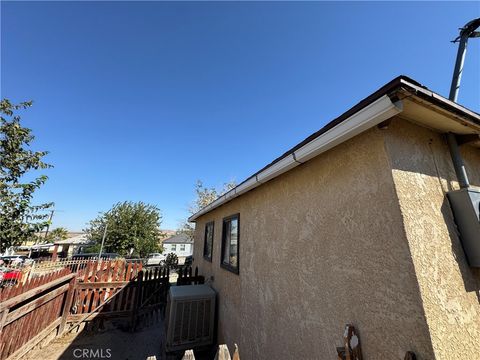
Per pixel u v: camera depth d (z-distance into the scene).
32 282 3.86
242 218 4.03
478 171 1.85
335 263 1.75
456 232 1.42
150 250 25.22
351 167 1.69
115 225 24.30
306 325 2.02
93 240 25.67
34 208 6.58
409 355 1.11
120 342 4.84
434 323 1.10
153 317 6.30
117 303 5.89
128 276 6.16
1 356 3.13
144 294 6.30
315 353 1.87
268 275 2.84
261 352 2.79
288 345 2.27
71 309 5.61
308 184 2.22
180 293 4.65
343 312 1.62
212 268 5.72
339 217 1.76
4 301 3.15
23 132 6.61
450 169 1.62
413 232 1.25
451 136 1.68
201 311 4.55
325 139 1.71
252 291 3.24
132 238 23.97
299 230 2.29
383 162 1.41
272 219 2.90
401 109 1.21
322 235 1.94
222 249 5.04
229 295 4.18
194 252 8.76
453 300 1.22
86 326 5.51
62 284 5.07
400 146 1.46
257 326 2.97
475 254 1.33
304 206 2.24
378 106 1.26
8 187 6.30
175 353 4.20
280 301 2.50
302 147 1.98
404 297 1.20
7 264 13.78
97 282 5.91
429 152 1.58
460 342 1.15
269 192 3.08
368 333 1.39
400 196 1.30
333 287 1.74
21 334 3.59
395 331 1.23
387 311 1.29
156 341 4.94
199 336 4.41
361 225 1.54
